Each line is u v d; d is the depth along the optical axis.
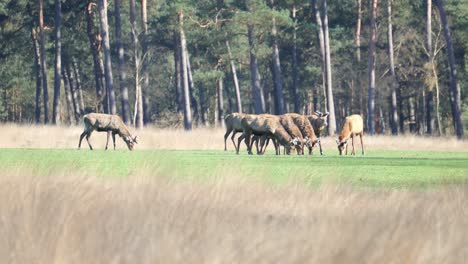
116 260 34.44
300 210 52.09
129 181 61.31
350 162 108.94
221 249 35.50
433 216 46.78
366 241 36.31
